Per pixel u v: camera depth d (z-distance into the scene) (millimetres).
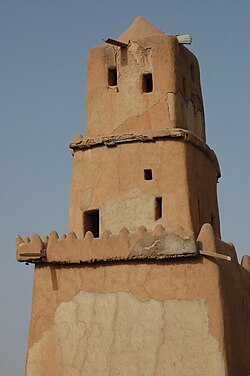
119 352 14758
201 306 14352
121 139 16688
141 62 17219
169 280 14727
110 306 15109
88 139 17141
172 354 14328
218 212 18234
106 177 16719
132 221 16141
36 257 15820
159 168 16281
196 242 14555
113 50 17609
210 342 14125
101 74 17609
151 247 14797
